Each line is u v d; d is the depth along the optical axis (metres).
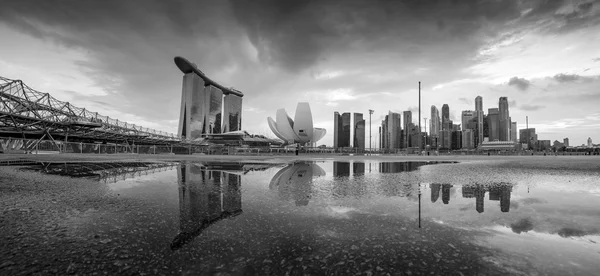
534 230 4.16
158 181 9.68
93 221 4.45
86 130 41.25
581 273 2.76
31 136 39.75
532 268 2.88
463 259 3.09
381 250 3.33
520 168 16.59
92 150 40.97
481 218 4.80
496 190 7.96
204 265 2.91
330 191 7.57
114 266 2.86
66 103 40.50
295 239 3.69
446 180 10.30
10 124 32.41
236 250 3.31
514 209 5.51
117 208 5.38
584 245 3.56
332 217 4.78
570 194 7.38
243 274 2.72
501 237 3.84
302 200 6.27
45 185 8.36
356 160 27.80
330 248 3.38
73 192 7.18
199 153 53.88
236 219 4.63
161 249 3.32
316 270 2.81
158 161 23.12
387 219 4.67
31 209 5.25
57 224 4.28
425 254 3.22
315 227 4.20
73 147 37.91
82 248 3.32
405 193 7.31
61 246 3.38
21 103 33.56
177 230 4.03
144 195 6.84
